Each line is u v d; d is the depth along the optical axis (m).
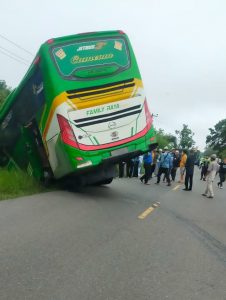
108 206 11.44
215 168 16.69
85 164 11.71
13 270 5.43
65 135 11.66
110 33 12.29
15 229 7.77
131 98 12.23
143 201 13.21
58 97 11.64
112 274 5.51
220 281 5.61
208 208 12.99
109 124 11.97
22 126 14.64
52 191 14.03
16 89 14.62
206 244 7.74
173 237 8.09
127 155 12.23
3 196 11.84
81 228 8.23
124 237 7.72
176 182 23.59
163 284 5.28
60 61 11.82
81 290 4.86
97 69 11.99
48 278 5.20
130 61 12.37
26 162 15.40
